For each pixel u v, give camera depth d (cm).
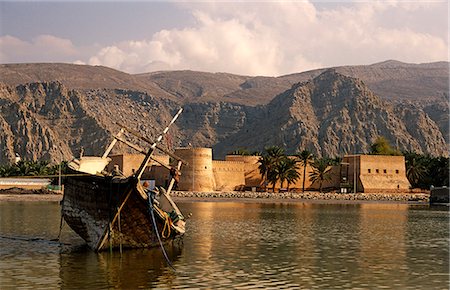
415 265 3647
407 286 3011
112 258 3697
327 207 10969
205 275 3206
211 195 14500
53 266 3409
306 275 3253
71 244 4338
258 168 16975
